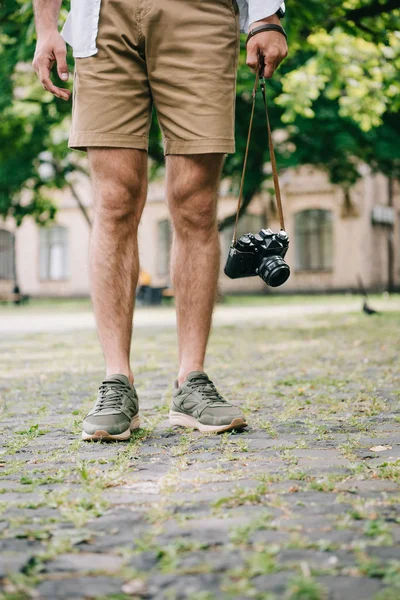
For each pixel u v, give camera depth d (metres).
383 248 29.30
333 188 27.97
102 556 1.47
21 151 17.08
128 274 2.92
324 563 1.39
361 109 11.34
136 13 2.75
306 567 1.35
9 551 1.50
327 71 10.95
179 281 2.99
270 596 1.24
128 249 2.92
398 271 30.17
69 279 32.09
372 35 8.88
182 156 2.84
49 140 17.53
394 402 3.59
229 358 6.12
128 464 2.30
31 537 1.59
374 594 1.26
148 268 30.80
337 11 8.59
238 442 2.61
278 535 1.57
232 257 2.79
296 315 13.13
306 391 4.05
